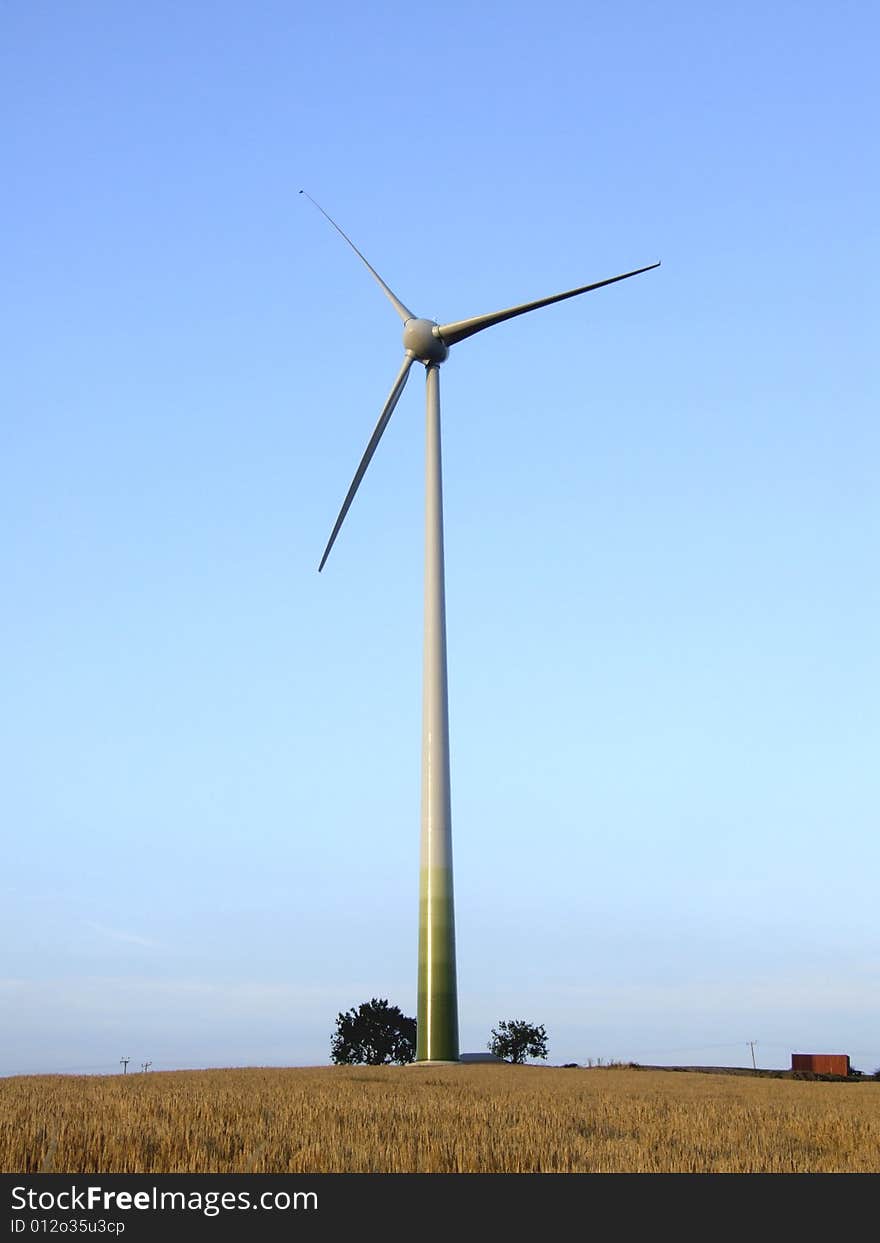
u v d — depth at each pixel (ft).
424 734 185.68
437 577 193.57
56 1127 82.38
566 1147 82.48
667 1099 138.31
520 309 199.62
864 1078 249.34
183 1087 135.74
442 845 179.52
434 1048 173.68
